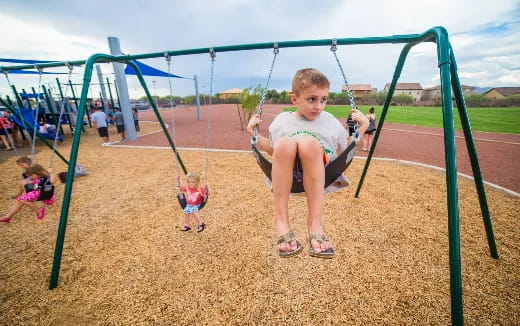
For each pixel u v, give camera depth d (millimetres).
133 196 4516
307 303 2141
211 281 2410
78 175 5613
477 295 2219
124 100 9891
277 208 1678
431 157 7207
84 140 10906
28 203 3566
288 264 2631
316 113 1812
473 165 2523
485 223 2639
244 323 1968
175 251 2896
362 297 2195
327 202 4078
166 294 2268
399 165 6184
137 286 2373
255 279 2422
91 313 2094
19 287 2404
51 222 3678
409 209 3838
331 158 1938
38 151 8781
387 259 2693
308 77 1713
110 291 2324
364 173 3971
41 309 2145
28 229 3486
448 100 1587
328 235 3150
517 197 4238
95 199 4410
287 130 1940
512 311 2053
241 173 5688
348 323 1955
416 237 3104
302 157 1542
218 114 26250
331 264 2619
